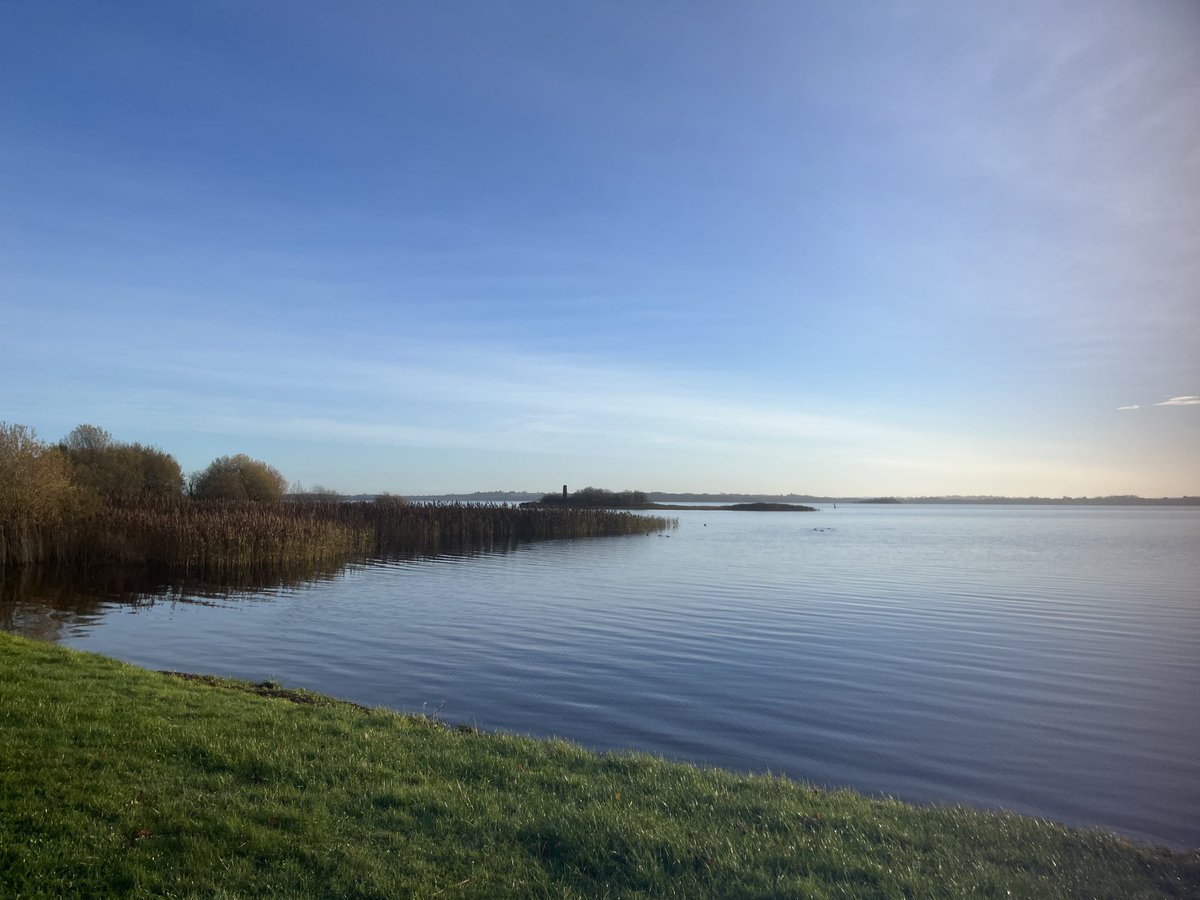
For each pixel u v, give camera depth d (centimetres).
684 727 1402
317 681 1656
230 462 6575
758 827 677
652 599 3005
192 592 2966
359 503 5766
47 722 838
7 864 539
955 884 561
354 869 561
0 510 3322
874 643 2200
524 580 3541
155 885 532
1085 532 9575
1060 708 1577
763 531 8912
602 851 600
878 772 1209
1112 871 610
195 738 828
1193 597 3244
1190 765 1255
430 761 833
